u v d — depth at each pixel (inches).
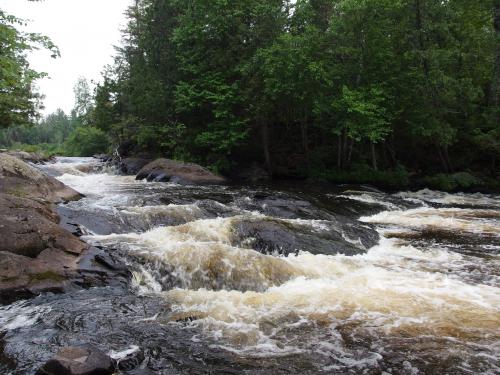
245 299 277.6
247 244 390.0
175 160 971.9
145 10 1282.0
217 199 580.1
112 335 220.8
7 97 852.6
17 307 247.8
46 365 173.5
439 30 940.6
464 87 938.7
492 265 366.6
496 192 874.8
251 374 189.8
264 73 927.0
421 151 1117.7
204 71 1042.7
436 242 449.7
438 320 247.8
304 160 1098.1
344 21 939.3
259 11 969.5
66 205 438.6
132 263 311.0
